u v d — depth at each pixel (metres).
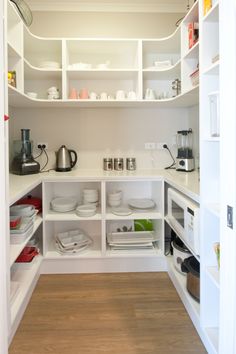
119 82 2.83
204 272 1.51
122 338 1.63
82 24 2.78
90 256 2.45
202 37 1.45
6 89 1.31
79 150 2.88
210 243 1.50
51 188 2.72
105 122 2.88
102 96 2.53
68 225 2.88
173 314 1.85
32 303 1.98
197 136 2.67
